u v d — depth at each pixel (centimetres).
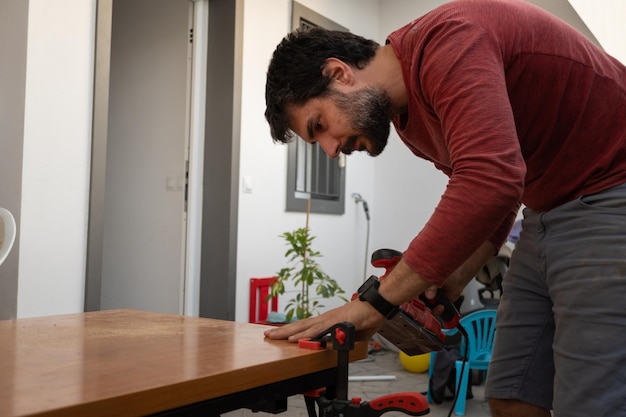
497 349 135
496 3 105
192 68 354
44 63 242
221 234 344
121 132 396
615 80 110
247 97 362
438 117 105
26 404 60
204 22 355
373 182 497
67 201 251
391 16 496
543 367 128
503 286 137
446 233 92
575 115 107
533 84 105
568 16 396
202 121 354
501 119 91
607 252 104
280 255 389
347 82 110
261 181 373
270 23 381
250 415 281
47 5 243
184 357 87
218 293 344
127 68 395
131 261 382
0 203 242
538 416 130
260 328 118
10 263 237
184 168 355
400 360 397
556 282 114
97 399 62
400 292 96
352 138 113
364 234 485
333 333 96
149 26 382
